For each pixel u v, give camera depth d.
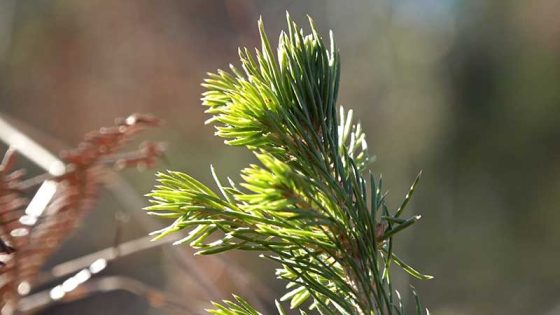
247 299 2.13
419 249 5.66
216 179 0.94
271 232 0.94
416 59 7.55
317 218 0.92
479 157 6.47
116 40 5.81
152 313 4.88
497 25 7.01
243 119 0.95
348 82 7.64
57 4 6.12
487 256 5.60
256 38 5.25
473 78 6.98
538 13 6.76
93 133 1.48
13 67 6.07
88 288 1.69
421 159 6.66
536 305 5.17
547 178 6.16
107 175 1.56
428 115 7.02
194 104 5.73
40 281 1.62
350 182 0.96
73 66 5.93
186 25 5.70
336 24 7.95
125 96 5.74
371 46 7.85
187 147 5.88
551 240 5.77
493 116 6.62
